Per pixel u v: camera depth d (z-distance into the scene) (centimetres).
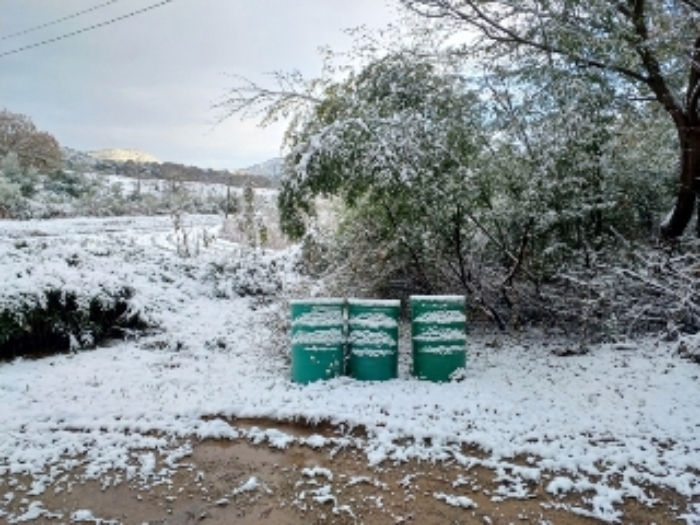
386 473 329
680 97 656
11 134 3161
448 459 345
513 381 475
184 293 821
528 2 614
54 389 464
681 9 602
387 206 642
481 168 597
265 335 641
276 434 381
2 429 386
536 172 559
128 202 2917
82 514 285
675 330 534
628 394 431
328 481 320
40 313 582
